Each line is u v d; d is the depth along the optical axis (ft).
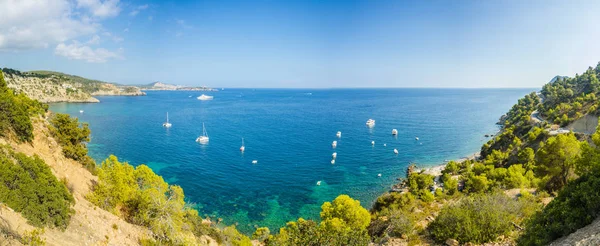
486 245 76.54
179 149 303.27
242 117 581.94
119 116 556.92
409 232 96.43
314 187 211.41
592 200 57.31
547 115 325.83
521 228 81.10
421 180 191.01
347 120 542.57
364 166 260.42
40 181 56.65
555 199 71.67
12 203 47.88
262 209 176.14
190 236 91.56
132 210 87.81
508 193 140.87
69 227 57.36
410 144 344.28
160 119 527.40
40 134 100.37
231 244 115.03
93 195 84.48
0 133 75.77
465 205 91.09
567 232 57.88
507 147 256.73
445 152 311.06
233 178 223.30
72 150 110.32
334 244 60.80
